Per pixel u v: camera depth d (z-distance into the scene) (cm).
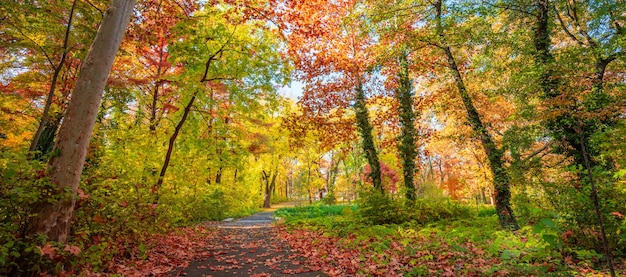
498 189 951
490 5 880
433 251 605
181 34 985
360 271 492
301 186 3772
